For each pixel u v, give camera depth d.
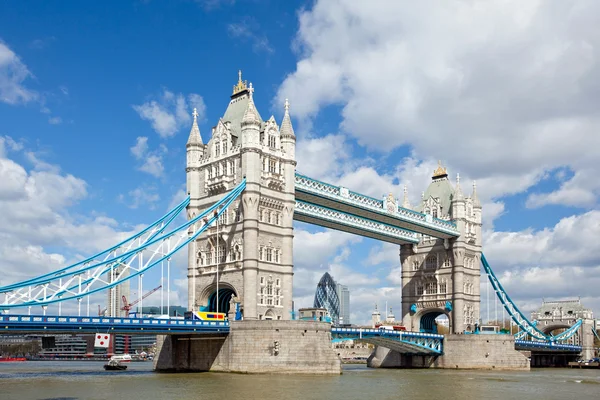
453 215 146.00
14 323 74.56
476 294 148.38
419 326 149.25
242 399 59.78
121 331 83.44
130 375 91.75
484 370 130.25
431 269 148.00
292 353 90.56
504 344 133.75
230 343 92.88
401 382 87.12
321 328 94.19
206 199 106.56
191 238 97.88
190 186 108.69
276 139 106.19
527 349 163.00
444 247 146.00
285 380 80.44
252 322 91.12
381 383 83.69
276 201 104.31
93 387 70.75
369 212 123.38
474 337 134.75
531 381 95.81
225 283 101.88
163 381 78.12
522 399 67.50
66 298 81.06
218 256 102.56
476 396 69.81
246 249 98.56
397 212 129.00
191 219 106.31
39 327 76.62
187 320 89.00
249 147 100.69
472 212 152.12
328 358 94.12
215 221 104.75
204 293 105.25
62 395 62.69
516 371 129.75
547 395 72.62
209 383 75.12
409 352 139.25
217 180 104.12
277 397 61.81
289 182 106.31
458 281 143.00
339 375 94.88
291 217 106.00
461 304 142.38
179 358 101.50
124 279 88.69
